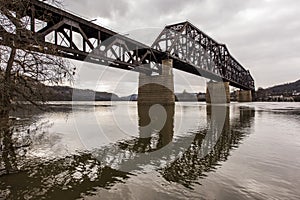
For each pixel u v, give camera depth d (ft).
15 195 23.58
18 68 33.40
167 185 25.90
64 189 25.07
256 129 68.49
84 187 25.58
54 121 85.87
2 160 34.96
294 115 120.98
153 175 29.22
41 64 35.24
